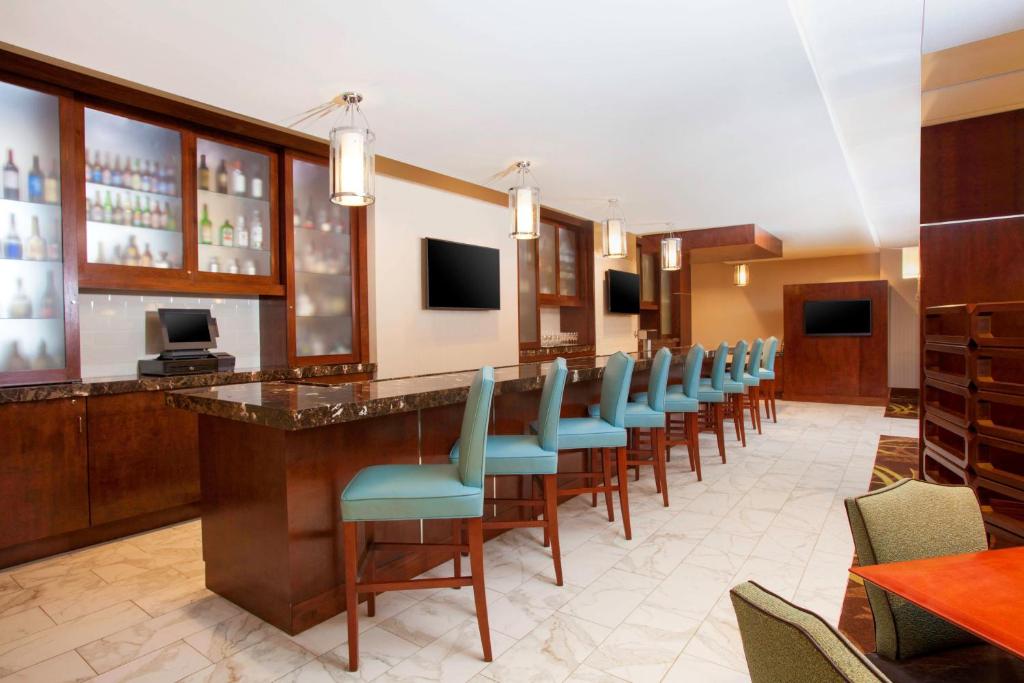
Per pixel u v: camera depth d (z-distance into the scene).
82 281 3.15
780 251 8.61
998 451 2.90
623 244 5.27
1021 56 2.69
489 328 5.84
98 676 1.90
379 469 2.20
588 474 3.19
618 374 3.04
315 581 2.22
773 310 10.93
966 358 2.62
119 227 3.38
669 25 2.48
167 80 2.97
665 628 2.18
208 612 2.33
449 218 5.39
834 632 0.74
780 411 7.88
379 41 2.59
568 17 2.41
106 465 3.10
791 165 4.62
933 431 3.21
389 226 4.83
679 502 3.75
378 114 3.48
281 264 4.14
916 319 9.72
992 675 1.25
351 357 4.59
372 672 1.91
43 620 2.28
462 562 2.82
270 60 2.76
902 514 1.40
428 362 5.16
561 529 3.25
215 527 2.46
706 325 11.51
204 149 3.76
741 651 2.02
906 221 7.07
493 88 3.12
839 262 10.39
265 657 2.00
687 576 2.63
